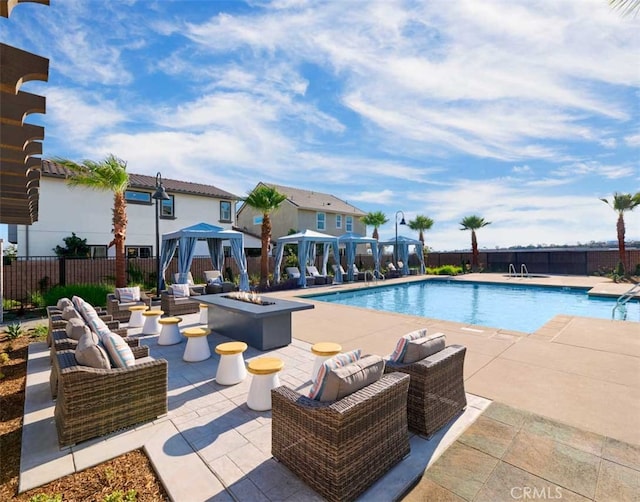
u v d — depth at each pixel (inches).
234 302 240.4
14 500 86.8
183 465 100.3
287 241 625.0
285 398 98.3
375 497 87.6
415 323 289.0
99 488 91.7
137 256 606.2
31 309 369.7
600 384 152.6
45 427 122.4
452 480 92.6
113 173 410.0
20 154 106.5
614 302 462.0
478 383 154.8
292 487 91.2
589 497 85.2
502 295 562.3
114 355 126.1
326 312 342.6
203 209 701.9
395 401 99.2
